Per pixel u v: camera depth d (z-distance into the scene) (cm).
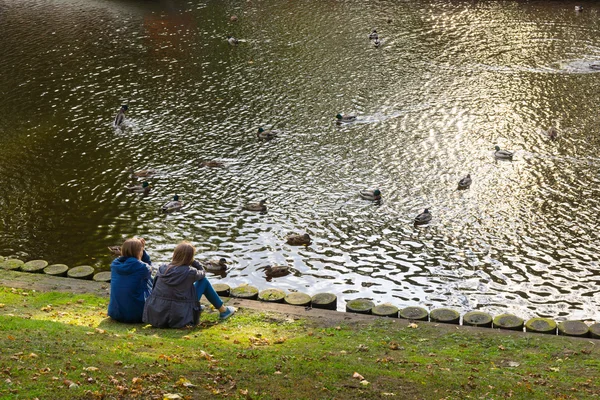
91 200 3073
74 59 5022
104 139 3703
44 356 1266
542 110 3856
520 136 3550
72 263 2581
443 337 1664
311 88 4309
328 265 2539
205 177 3259
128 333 1504
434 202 2961
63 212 2975
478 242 2648
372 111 3938
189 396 1165
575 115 3769
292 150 3512
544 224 2745
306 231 2781
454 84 4275
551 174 3152
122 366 1259
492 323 1819
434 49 4931
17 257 2622
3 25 5988
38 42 5456
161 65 4838
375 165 3316
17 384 1134
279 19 5841
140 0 6738
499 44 4984
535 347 1605
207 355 1375
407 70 4547
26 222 2894
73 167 3394
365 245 2664
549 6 5925
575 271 2433
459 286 2380
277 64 4759
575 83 4222
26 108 4156
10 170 3375
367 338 1627
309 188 3130
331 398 1198
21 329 1426
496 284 2381
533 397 1254
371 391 1238
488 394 1256
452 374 1352
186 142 3647
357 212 2911
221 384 1234
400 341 1617
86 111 4081
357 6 6134
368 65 4659
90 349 1333
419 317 1855
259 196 3072
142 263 1655
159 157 3481
